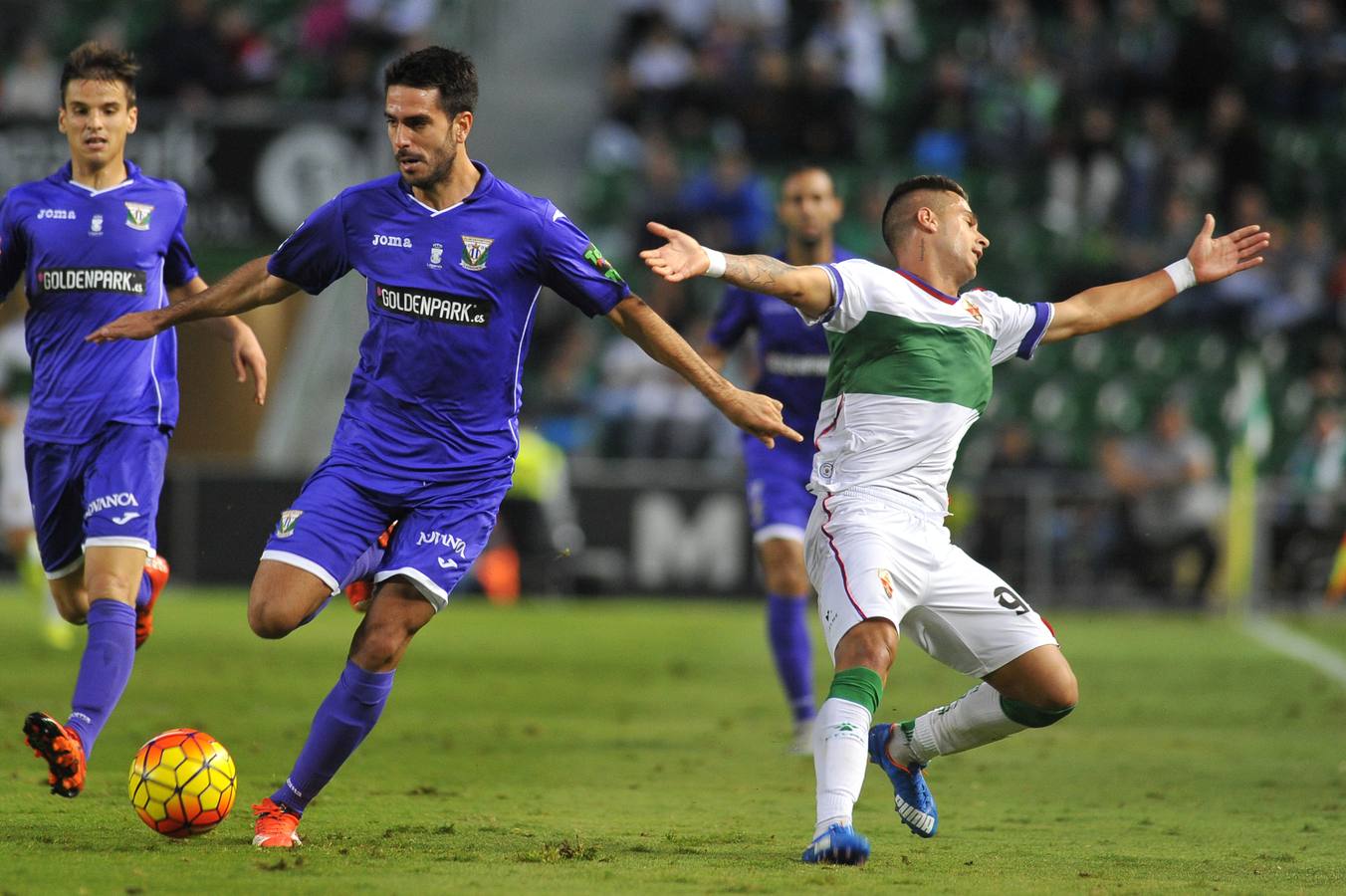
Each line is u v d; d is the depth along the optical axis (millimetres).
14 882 17156
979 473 64438
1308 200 83562
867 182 80188
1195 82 83062
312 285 20656
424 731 32656
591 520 65375
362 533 20062
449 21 91188
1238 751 32219
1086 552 64250
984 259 78750
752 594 65375
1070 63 83062
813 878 18125
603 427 70188
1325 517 64500
